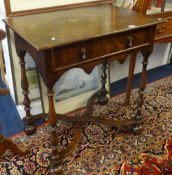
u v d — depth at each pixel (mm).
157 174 1350
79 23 1296
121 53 1280
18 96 1755
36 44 1007
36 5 1503
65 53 1080
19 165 1409
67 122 1702
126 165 1407
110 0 1758
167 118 1795
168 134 1641
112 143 1565
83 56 1134
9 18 1407
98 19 1361
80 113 1875
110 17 1401
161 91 2145
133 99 2020
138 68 2436
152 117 1804
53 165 1294
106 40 1181
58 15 1462
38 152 1496
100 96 1934
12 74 1663
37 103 1788
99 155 1473
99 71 1980
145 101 1990
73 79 1858
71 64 1125
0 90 1274
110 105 1951
